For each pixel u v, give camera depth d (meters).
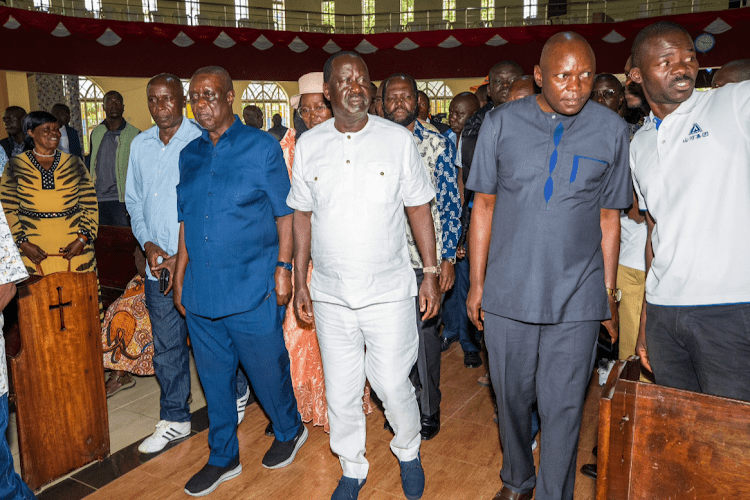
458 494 2.41
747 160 1.81
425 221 2.26
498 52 12.17
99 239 4.31
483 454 2.73
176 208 2.75
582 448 2.77
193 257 2.39
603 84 3.32
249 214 2.36
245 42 11.71
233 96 2.40
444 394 3.43
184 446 2.88
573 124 1.94
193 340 2.50
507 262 2.05
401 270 2.18
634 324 2.89
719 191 1.84
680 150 1.91
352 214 2.08
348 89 2.00
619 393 1.40
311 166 2.14
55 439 2.57
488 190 2.12
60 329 2.56
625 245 2.90
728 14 10.61
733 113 1.81
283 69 12.18
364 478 2.38
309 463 2.69
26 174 3.40
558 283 1.98
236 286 2.36
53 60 9.97
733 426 1.37
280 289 2.40
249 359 2.48
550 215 1.96
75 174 3.54
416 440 2.37
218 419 2.52
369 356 2.23
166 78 2.70
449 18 18.16
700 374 2.00
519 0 17.38
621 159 1.96
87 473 2.65
